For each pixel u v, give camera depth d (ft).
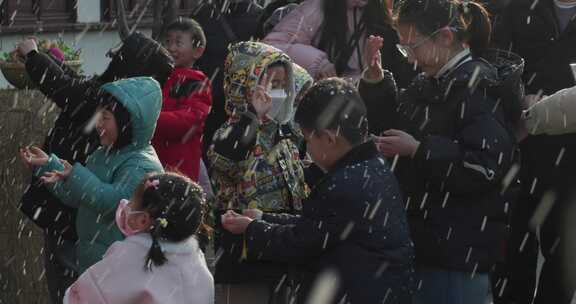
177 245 17.62
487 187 19.67
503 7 26.68
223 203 21.61
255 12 30.50
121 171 20.13
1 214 24.32
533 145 24.29
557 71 26.25
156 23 32.37
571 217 23.99
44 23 47.32
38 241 24.66
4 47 44.65
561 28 26.25
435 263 20.04
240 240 21.12
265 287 21.71
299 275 21.01
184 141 24.09
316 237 17.88
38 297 24.81
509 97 19.95
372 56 21.45
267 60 21.70
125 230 17.70
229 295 21.75
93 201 19.70
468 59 19.95
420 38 19.86
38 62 21.75
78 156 21.75
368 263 17.80
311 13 27.45
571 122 21.15
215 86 29.25
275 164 21.24
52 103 24.20
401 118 20.65
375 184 17.94
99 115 20.22
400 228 18.16
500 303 26.14
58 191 19.90
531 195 24.81
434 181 19.75
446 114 19.93
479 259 19.94
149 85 20.40
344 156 18.10
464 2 20.48
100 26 50.85
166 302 17.40
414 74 26.20
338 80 18.49
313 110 18.04
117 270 17.42
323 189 17.97
